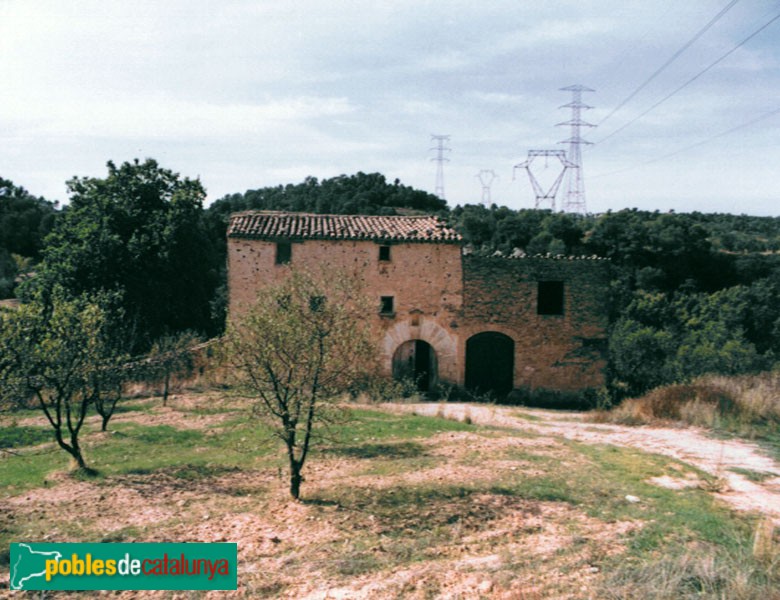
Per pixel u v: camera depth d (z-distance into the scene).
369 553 7.23
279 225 23.31
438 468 11.17
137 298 27.98
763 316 42.53
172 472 11.67
